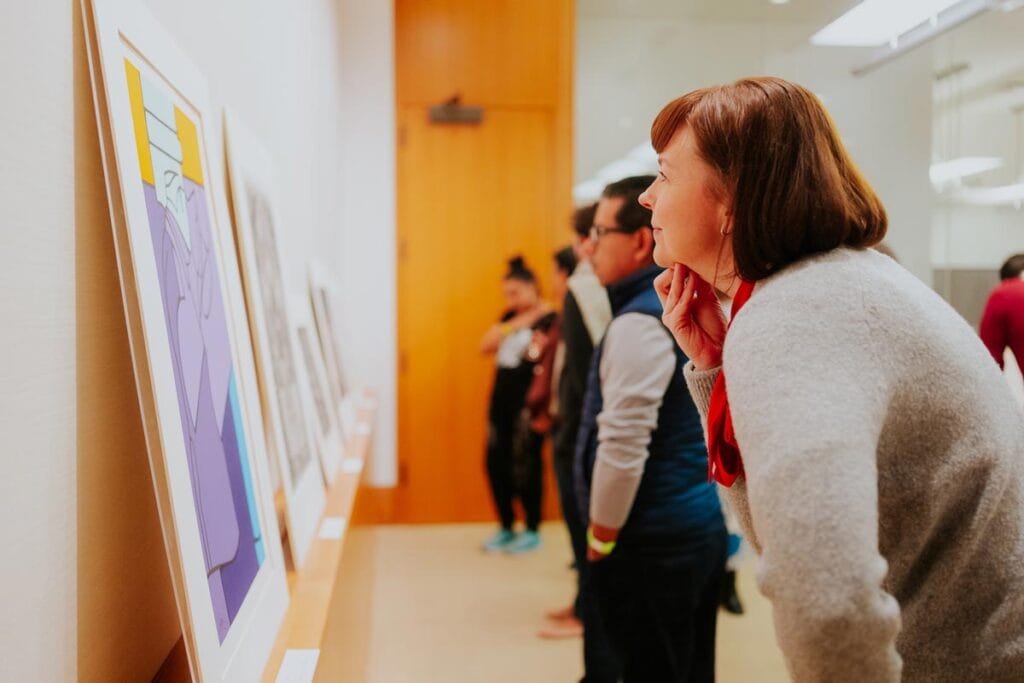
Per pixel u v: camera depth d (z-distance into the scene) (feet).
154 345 2.68
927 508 2.51
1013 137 8.93
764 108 2.63
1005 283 7.51
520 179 15.28
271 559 4.00
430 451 15.43
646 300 5.41
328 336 10.01
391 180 15.17
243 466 3.76
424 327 15.33
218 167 4.23
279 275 6.15
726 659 9.26
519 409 13.56
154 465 2.61
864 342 2.33
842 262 2.53
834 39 10.53
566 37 14.89
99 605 2.71
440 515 15.48
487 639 10.22
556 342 12.68
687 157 2.82
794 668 2.12
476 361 15.39
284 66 7.82
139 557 3.13
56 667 2.34
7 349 2.06
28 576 2.16
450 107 15.07
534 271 15.28
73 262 2.52
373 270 15.23
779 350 2.32
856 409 2.21
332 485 7.30
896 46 9.95
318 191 10.58
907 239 9.74
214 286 3.75
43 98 2.32
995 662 2.53
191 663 2.60
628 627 5.44
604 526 5.33
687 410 5.31
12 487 2.08
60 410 2.40
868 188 2.72
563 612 10.78
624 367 5.24
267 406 4.76
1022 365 7.29
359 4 14.99
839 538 2.04
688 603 5.39
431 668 9.41
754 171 2.60
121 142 2.64
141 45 3.02
